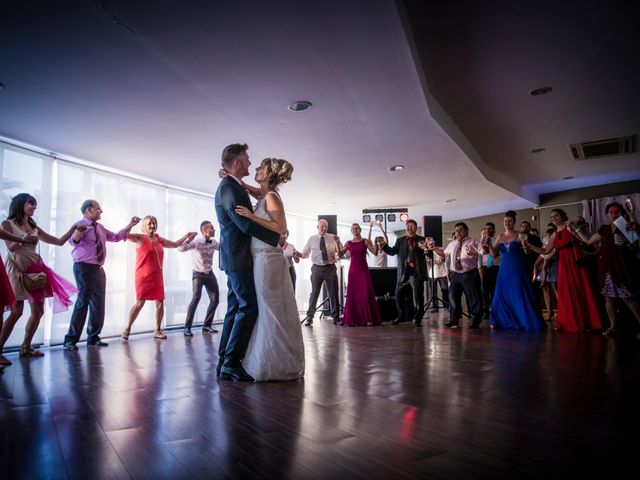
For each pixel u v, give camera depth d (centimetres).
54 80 340
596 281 522
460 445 142
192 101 387
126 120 425
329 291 668
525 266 548
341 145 528
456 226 579
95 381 265
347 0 251
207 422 172
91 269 462
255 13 261
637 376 247
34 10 250
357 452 137
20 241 358
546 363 293
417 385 232
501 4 301
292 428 163
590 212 919
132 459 135
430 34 337
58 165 522
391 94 385
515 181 870
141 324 605
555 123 543
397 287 639
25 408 200
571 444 142
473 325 561
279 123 448
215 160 562
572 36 344
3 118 412
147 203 657
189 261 716
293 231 1035
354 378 254
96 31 275
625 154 688
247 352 260
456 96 454
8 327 348
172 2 247
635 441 144
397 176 696
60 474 124
